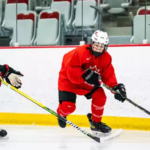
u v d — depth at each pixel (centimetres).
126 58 1034
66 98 809
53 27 1218
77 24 1236
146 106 1021
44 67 1089
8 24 1268
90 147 780
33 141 846
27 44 1220
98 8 1216
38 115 1089
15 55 1109
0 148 776
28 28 1227
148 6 1143
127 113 1029
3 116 1113
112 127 1041
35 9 1301
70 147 781
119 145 800
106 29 1192
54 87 1084
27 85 1104
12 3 1287
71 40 1188
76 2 1257
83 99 1059
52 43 1202
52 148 772
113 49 1043
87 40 1168
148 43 1099
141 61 1021
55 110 1084
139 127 1020
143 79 1022
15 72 848
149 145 801
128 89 1036
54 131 975
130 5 1186
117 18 1180
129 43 1136
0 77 841
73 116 1070
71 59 746
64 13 1274
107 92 1041
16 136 908
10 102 1107
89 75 734
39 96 1098
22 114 1100
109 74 799
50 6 1306
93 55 749
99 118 852
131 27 1148
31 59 1098
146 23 1117
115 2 1213
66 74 808
